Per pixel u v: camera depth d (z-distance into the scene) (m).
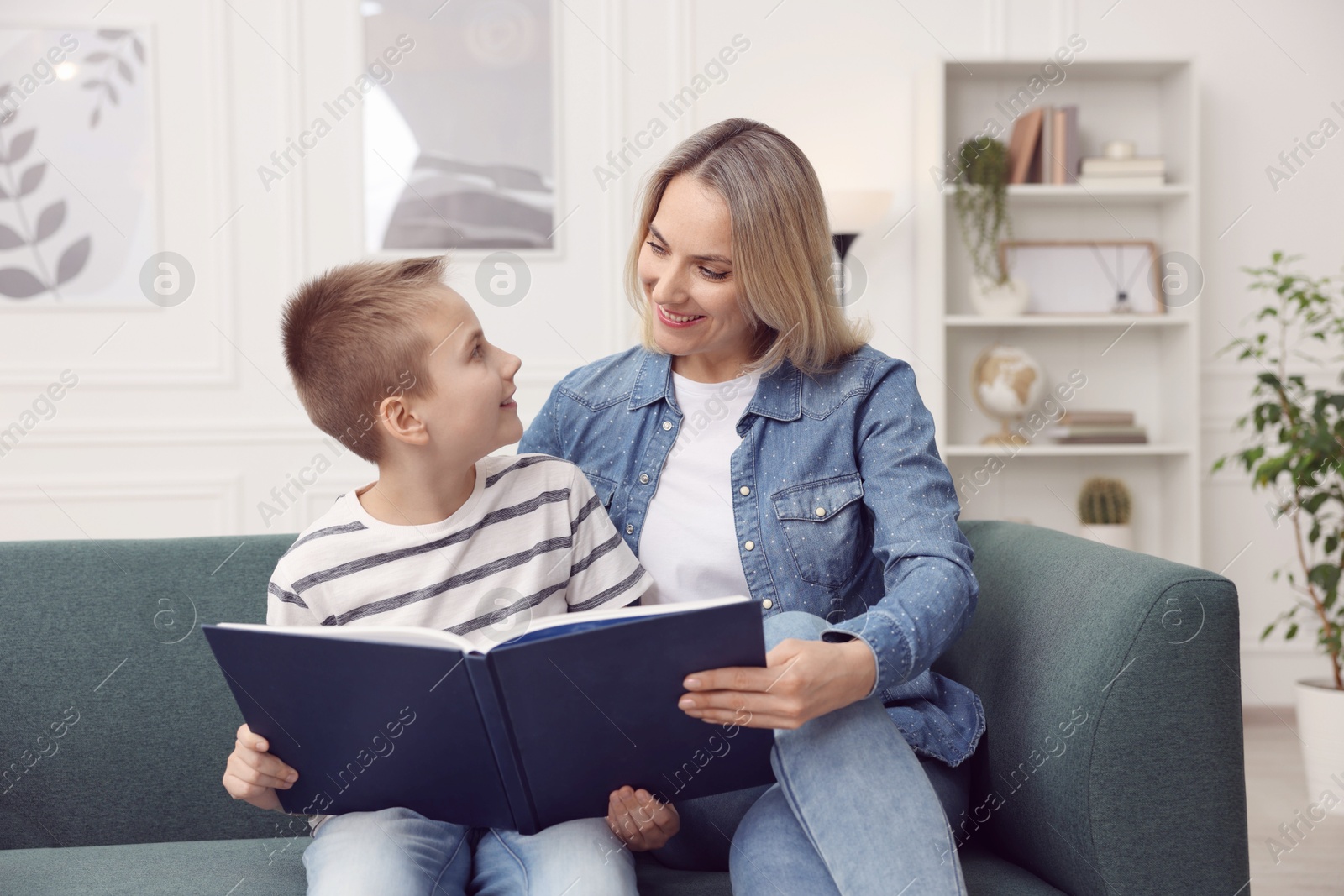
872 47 3.29
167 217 3.12
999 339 3.36
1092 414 3.24
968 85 3.32
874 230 3.33
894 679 0.93
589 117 3.23
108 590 1.30
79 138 3.08
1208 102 3.31
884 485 1.13
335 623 1.09
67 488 3.08
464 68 3.19
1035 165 3.24
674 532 1.21
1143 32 3.31
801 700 0.86
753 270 1.13
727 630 0.83
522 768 0.90
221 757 1.27
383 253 3.19
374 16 3.15
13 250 3.07
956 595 0.99
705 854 1.11
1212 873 0.98
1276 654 3.28
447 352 1.10
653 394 1.27
